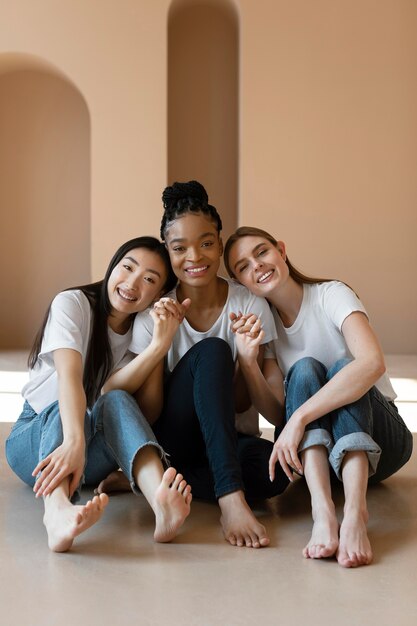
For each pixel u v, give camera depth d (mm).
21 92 7746
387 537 1978
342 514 2146
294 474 2641
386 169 7121
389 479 2549
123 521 2113
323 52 7086
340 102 7105
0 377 5277
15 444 2264
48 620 1496
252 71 7109
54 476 1926
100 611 1538
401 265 7164
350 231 7141
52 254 7844
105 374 2279
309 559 1826
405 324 7172
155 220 7109
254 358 2154
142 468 1992
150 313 2148
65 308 2189
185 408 2182
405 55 7082
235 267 2248
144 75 7082
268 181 7125
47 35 7102
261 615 1520
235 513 1965
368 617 1513
